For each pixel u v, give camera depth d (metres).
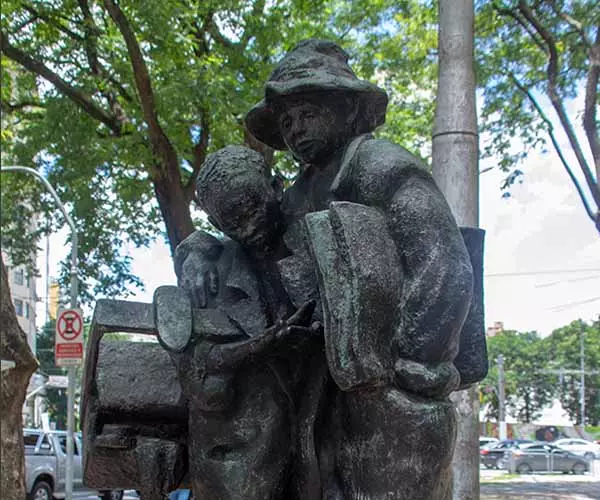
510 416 56.75
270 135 2.23
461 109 5.02
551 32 9.34
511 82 9.99
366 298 1.63
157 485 1.99
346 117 2.02
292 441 1.89
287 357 1.89
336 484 1.81
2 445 7.98
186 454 2.05
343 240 1.66
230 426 1.88
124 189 12.37
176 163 11.53
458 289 1.66
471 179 4.98
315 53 2.06
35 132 12.59
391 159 1.77
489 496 14.38
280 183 2.09
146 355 2.09
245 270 2.03
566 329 53.12
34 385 32.06
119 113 12.15
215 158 1.97
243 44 11.80
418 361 1.66
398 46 12.23
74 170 12.34
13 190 14.16
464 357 1.95
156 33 10.17
